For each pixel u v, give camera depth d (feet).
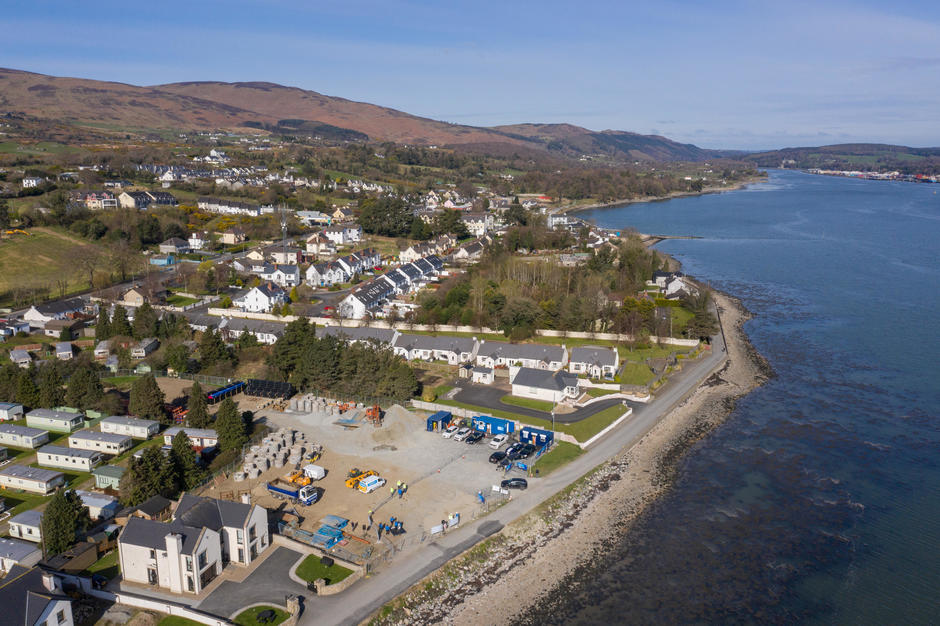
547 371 387.75
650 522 262.26
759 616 209.67
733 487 288.92
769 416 363.35
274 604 202.18
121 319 462.60
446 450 316.60
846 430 344.08
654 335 489.67
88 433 316.81
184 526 212.02
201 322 499.10
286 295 585.22
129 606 202.49
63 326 474.49
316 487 279.28
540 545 245.24
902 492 282.97
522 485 279.08
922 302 606.55
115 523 244.22
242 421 312.09
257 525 225.97
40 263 635.25
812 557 239.30
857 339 498.69
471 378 413.80
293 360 405.80
